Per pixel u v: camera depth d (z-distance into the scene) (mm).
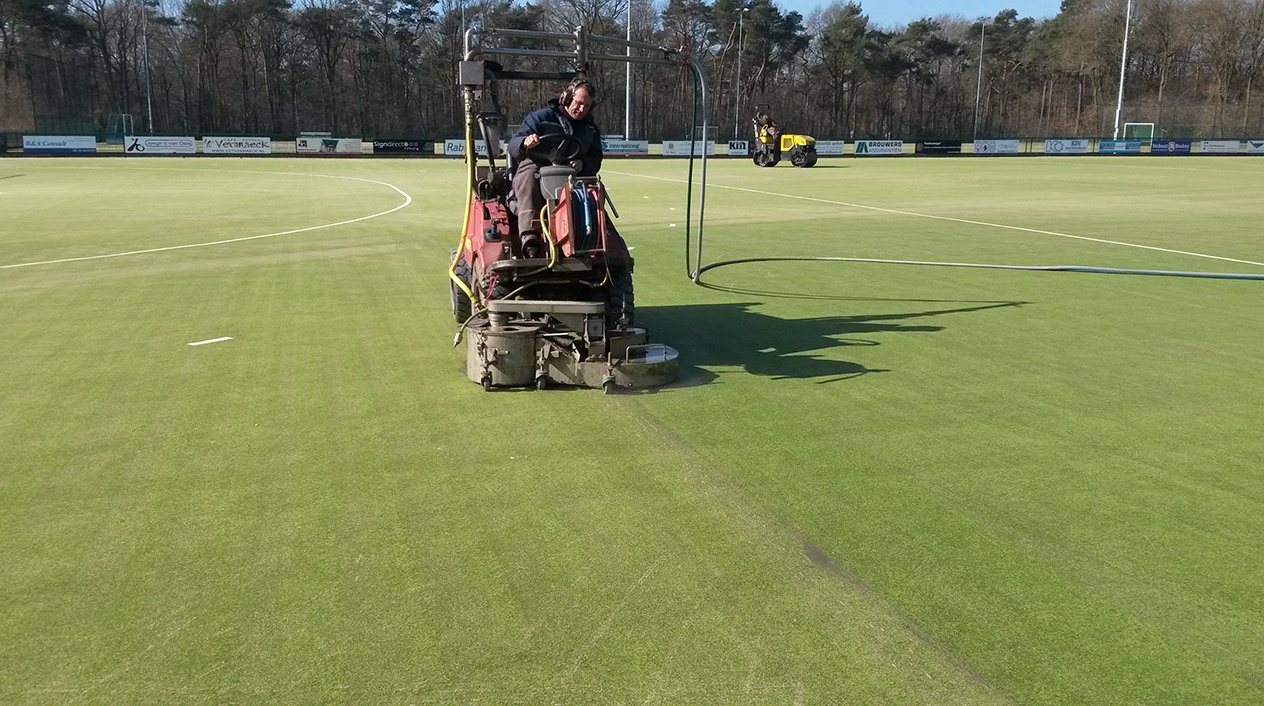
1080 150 54688
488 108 6395
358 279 9406
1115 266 10570
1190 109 67688
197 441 4617
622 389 5504
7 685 2629
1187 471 4281
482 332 5418
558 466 4285
